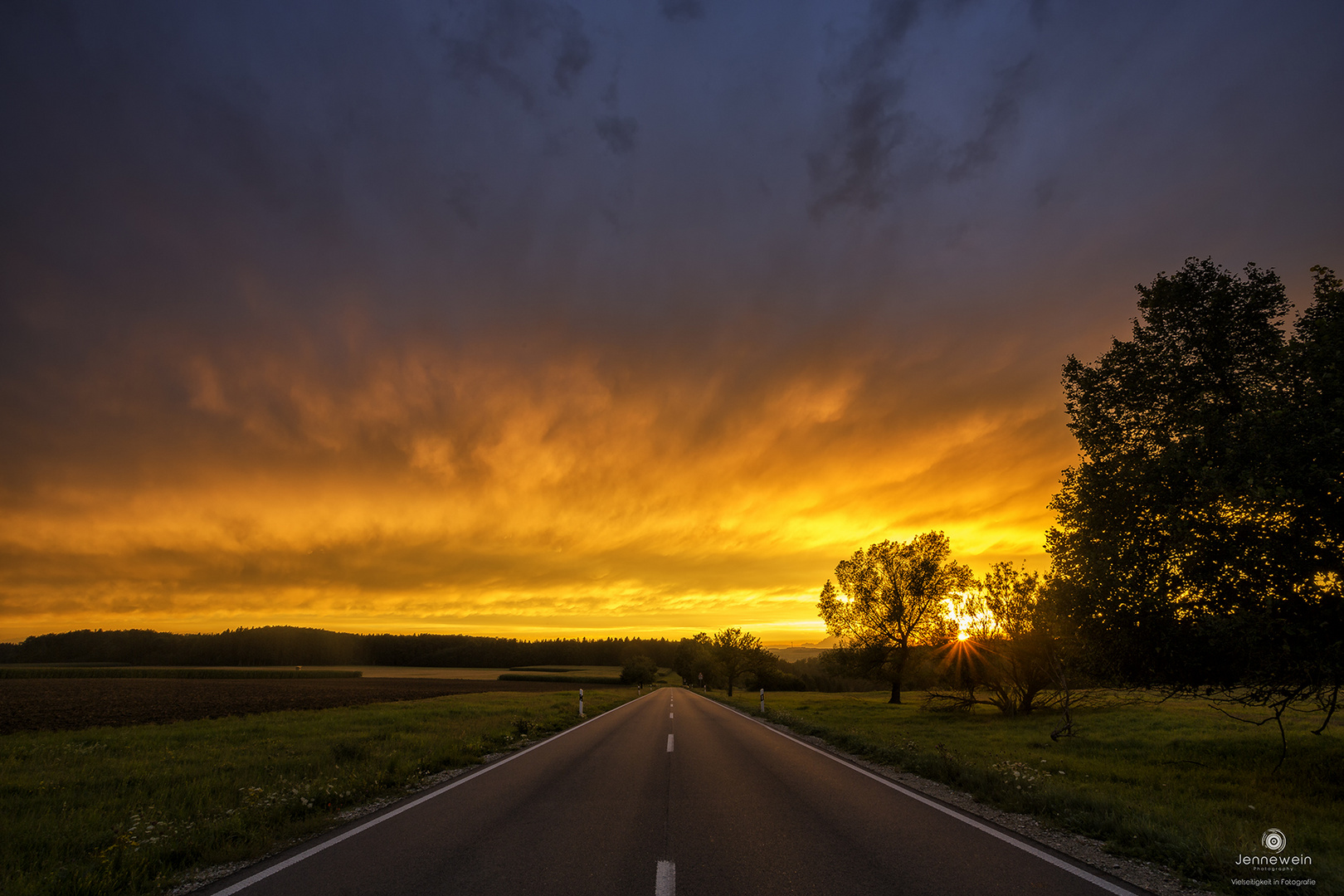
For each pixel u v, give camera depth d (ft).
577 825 23.34
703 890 16.21
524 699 137.49
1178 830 22.47
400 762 36.47
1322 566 33.37
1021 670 91.56
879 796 29.37
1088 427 45.16
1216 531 36.32
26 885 17.80
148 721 84.94
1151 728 67.72
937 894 15.98
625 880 16.99
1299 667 35.60
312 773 36.19
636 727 69.31
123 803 29.37
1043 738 61.16
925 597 147.74
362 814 25.79
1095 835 22.31
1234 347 40.98
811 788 31.30
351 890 16.39
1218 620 35.06
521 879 17.17
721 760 41.78
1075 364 46.62
